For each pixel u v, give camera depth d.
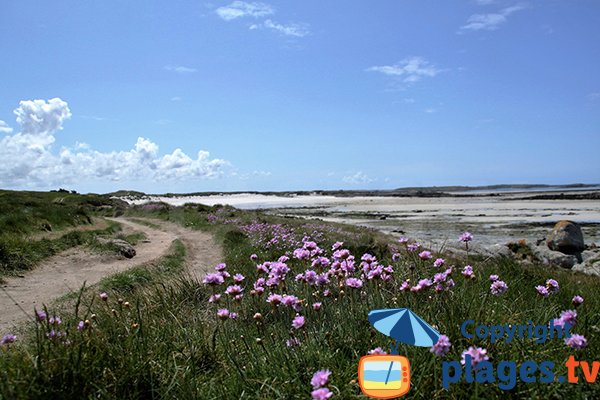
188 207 48.94
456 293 5.25
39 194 65.50
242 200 174.25
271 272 5.49
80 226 28.11
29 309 9.70
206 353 4.74
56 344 3.91
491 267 8.40
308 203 131.38
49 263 15.02
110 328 4.86
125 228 32.28
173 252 17.58
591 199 101.06
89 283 12.52
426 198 153.88
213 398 3.80
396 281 6.25
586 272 16.83
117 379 3.77
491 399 3.17
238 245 18.31
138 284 10.88
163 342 4.89
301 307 4.95
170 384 3.85
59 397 3.39
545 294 5.08
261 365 4.14
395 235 32.19
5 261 13.75
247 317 5.85
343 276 5.64
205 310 6.83
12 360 3.91
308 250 6.27
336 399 3.37
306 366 3.95
